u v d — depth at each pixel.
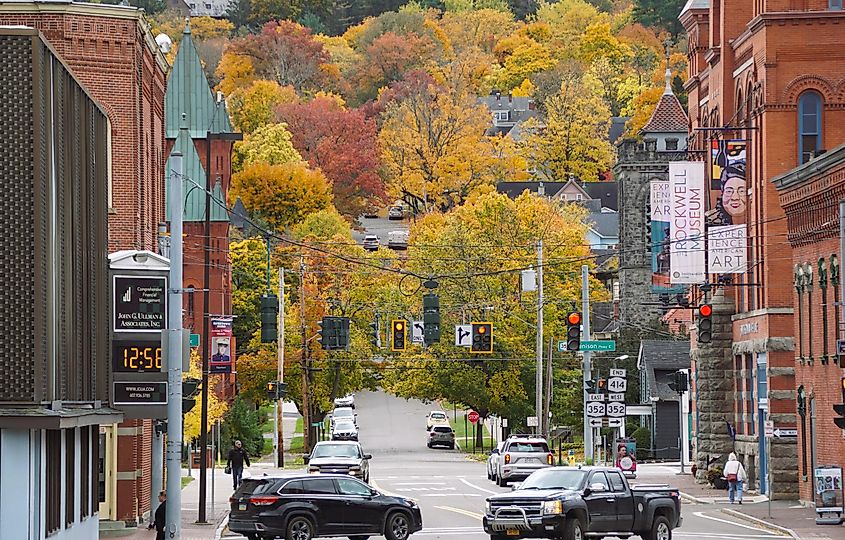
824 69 96.00
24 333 46.16
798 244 91.81
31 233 46.38
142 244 82.44
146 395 67.88
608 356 168.62
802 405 92.12
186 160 144.50
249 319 194.25
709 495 102.00
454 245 166.38
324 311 168.00
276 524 66.00
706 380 109.81
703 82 118.94
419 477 120.81
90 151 57.12
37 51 46.75
